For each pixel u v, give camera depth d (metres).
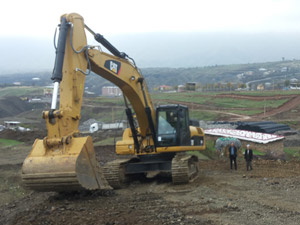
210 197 12.84
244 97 92.25
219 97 96.75
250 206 11.38
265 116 67.75
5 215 11.54
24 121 82.75
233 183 15.89
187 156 16.34
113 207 11.30
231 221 9.62
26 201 14.16
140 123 16.17
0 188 18.98
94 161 11.46
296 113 69.06
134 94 14.91
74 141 11.15
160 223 9.50
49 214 10.53
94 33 13.25
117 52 14.09
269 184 15.50
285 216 10.16
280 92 96.12
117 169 14.98
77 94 11.82
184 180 15.30
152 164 16.02
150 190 14.62
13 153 31.25
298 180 16.47
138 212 10.70
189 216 10.19
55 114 10.85
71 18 11.88
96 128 55.72
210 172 20.17
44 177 10.52
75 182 10.52
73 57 11.85
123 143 16.58
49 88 183.25
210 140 36.62
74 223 9.63
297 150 37.84
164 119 16.12
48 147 11.02
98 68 13.27
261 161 25.28
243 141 34.75
